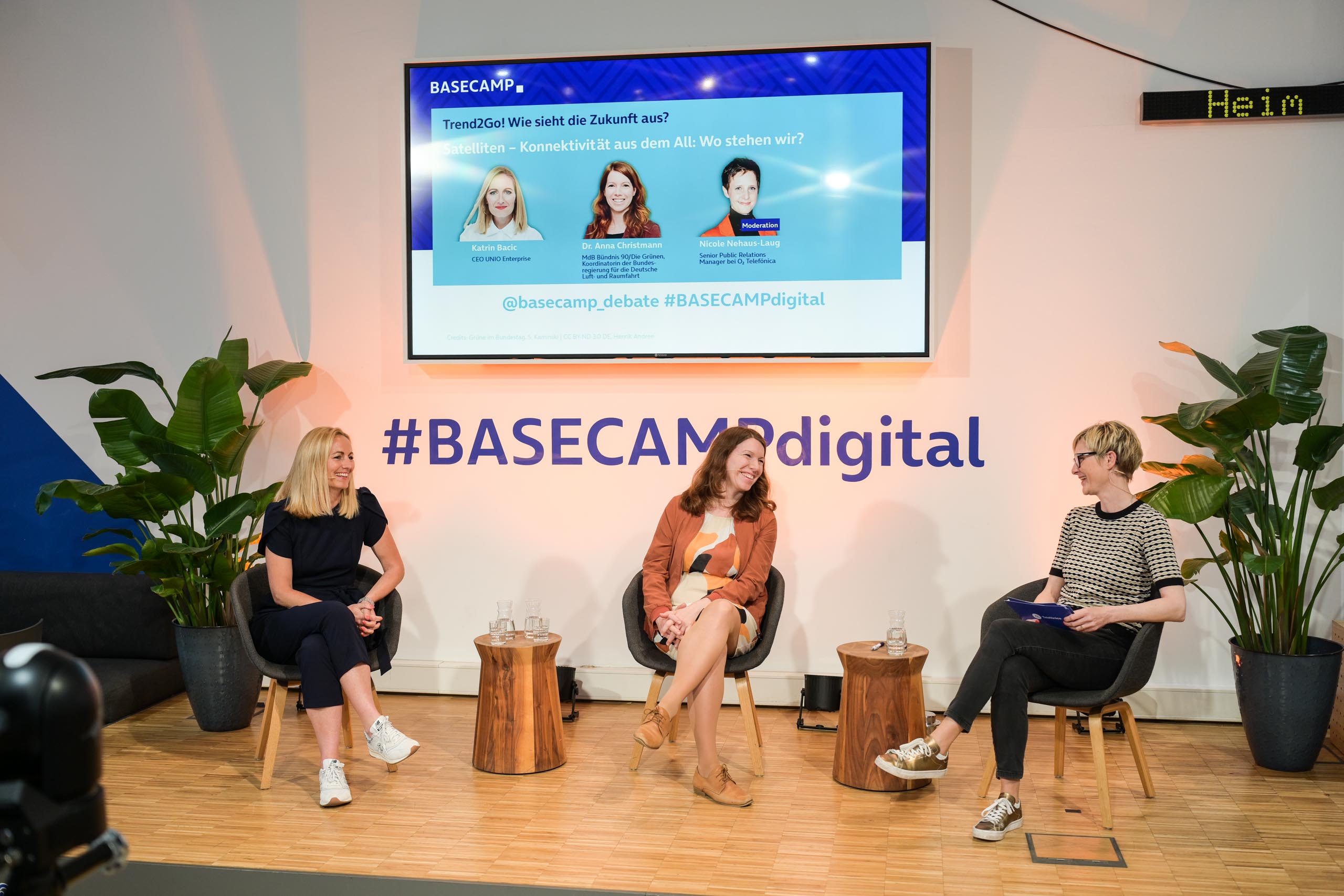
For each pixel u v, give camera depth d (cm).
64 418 431
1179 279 375
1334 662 321
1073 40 376
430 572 415
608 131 392
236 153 420
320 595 331
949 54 381
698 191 388
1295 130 367
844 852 263
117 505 367
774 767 330
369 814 289
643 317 394
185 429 367
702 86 386
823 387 393
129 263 427
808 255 384
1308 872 250
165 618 409
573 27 401
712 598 317
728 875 249
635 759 326
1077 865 255
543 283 398
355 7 411
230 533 366
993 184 381
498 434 409
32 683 123
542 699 327
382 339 414
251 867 252
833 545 394
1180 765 332
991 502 386
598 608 407
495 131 397
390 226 412
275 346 421
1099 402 380
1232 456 325
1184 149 372
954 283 384
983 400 385
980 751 345
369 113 411
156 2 421
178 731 371
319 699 300
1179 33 371
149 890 240
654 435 401
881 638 393
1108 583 299
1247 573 362
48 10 427
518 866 253
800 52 380
